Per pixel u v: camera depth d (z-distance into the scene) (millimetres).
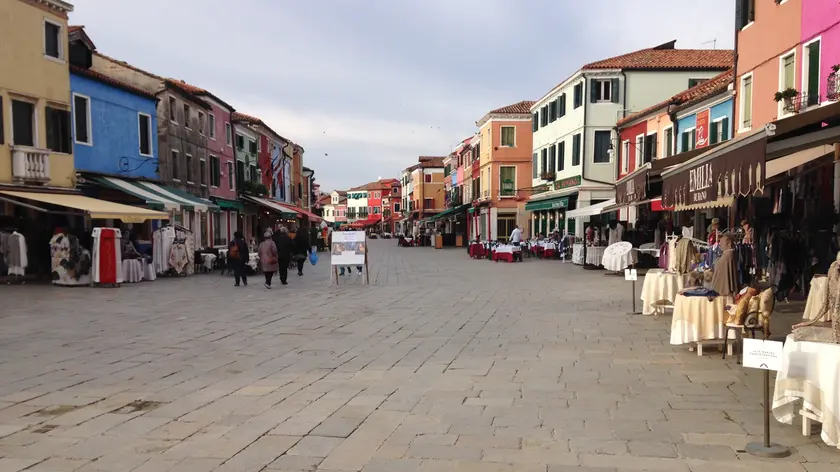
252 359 7566
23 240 17203
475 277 19750
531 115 44312
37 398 5797
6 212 17656
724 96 19594
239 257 17188
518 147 45188
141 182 24578
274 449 4414
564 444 4438
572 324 9938
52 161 19375
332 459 4211
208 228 31797
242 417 5191
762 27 16203
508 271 22359
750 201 13445
